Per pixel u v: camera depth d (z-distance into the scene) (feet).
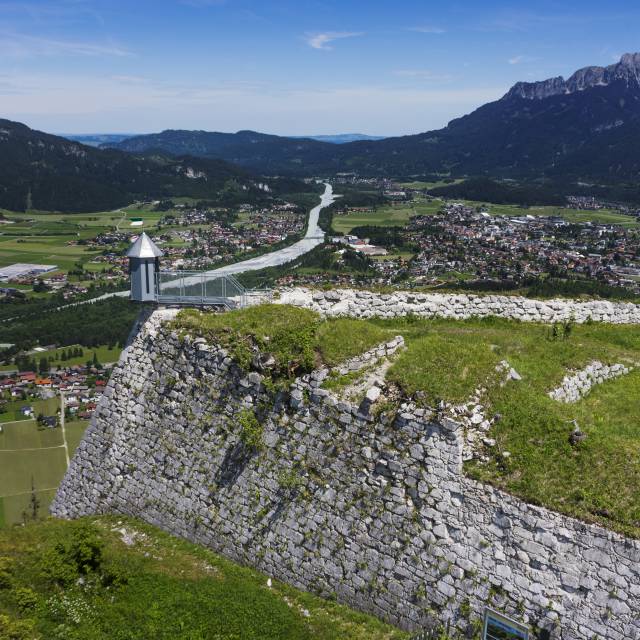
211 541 50.19
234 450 50.16
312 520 44.65
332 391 45.85
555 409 42.29
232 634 40.55
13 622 38.83
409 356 47.19
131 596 44.27
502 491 37.42
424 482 40.19
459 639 37.24
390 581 40.45
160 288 59.06
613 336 71.05
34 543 50.80
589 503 35.22
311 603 43.14
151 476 55.16
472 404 41.96
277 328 50.93
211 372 52.60
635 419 48.08
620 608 32.81
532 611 35.12
